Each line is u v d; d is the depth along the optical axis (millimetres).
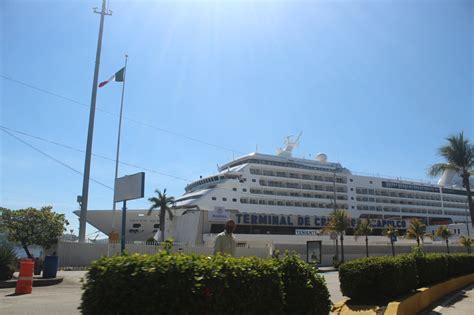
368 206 92188
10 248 17391
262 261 5789
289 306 6672
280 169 81562
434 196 104188
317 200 82875
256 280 5254
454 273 20062
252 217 71750
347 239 63062
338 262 45531
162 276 4324
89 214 66250
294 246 55344
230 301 4719
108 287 4266
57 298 12461
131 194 15867
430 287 14719
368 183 94188
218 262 4953
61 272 24781
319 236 59250
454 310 12609
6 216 32812
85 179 27250
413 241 71312
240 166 79375
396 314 8844
